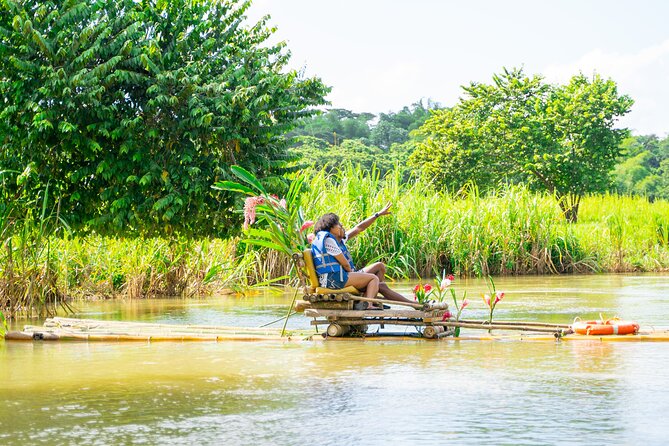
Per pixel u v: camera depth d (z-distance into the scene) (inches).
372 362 350.3
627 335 415.2
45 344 433.1
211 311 618.2
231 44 606.5
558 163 2087.8
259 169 596.4
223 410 258.1
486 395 275.0
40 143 541.3
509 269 1103.0
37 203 561.6
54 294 609.6
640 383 292.4
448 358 358.0
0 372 335.6
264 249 904.9
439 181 2247.8
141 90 558.9
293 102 601.9
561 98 2208.4
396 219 1018.1
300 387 294.4
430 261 1051.9
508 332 447.8
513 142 2191.2
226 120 554.9
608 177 2208.4
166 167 561.9
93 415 253.0
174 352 392.5
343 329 435.2
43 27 532.1
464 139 2245.3
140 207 559.8
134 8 564.1
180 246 786.2
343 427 233.3
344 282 434.6
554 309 586.9
